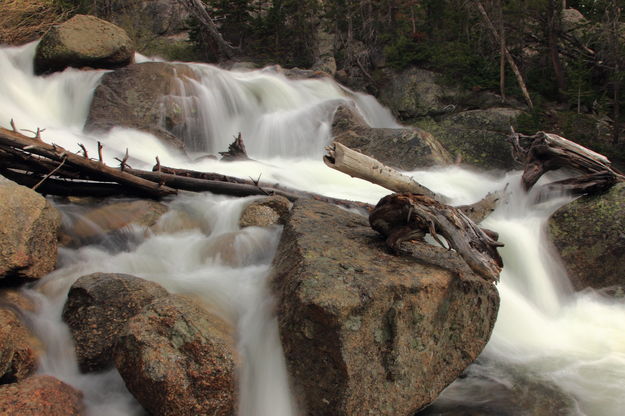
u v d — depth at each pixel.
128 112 12.67
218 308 5.50
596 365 6.22
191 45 21.09
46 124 12.22
